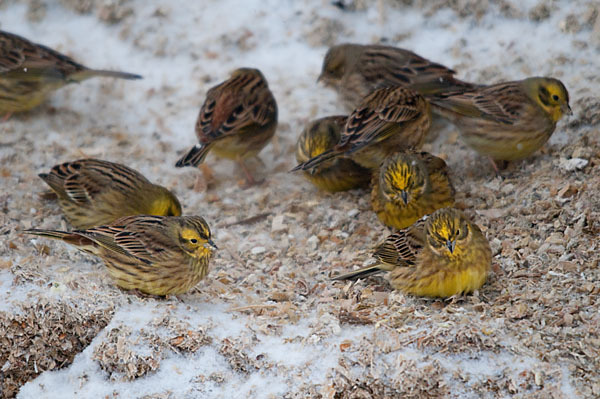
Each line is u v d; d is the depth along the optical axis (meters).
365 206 13.97
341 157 14.09
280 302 11.40
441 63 16.11
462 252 10.79
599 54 15.31
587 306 10.52
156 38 17.42
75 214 13.48
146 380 10.25
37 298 11.00
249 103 14.88
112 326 10.60
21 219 13.66
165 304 11.16
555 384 9.39
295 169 13.54
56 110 16.20
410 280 11.22
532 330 10.13
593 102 14.22
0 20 17.95
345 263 12.49
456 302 11.08
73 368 10.63
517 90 13.68
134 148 15.48
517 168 14.09
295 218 13.77
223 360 10.28
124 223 11.68
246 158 15.14
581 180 13.09
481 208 13.23
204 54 17.23
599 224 11.98
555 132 14.26
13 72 15.33
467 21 16.62
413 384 9.63
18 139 15.43
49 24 17.95
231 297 11.65
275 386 9.91
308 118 16.00
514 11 16.34
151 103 16.39
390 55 15.59
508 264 11.71
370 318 10.59
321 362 10.00
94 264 12.41
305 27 17.39
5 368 10.90
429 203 12.83
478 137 13.95
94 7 17.92
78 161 13.90
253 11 17.78
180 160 13.99
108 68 17.00
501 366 9.65
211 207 14.27
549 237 12.06
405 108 14.19
